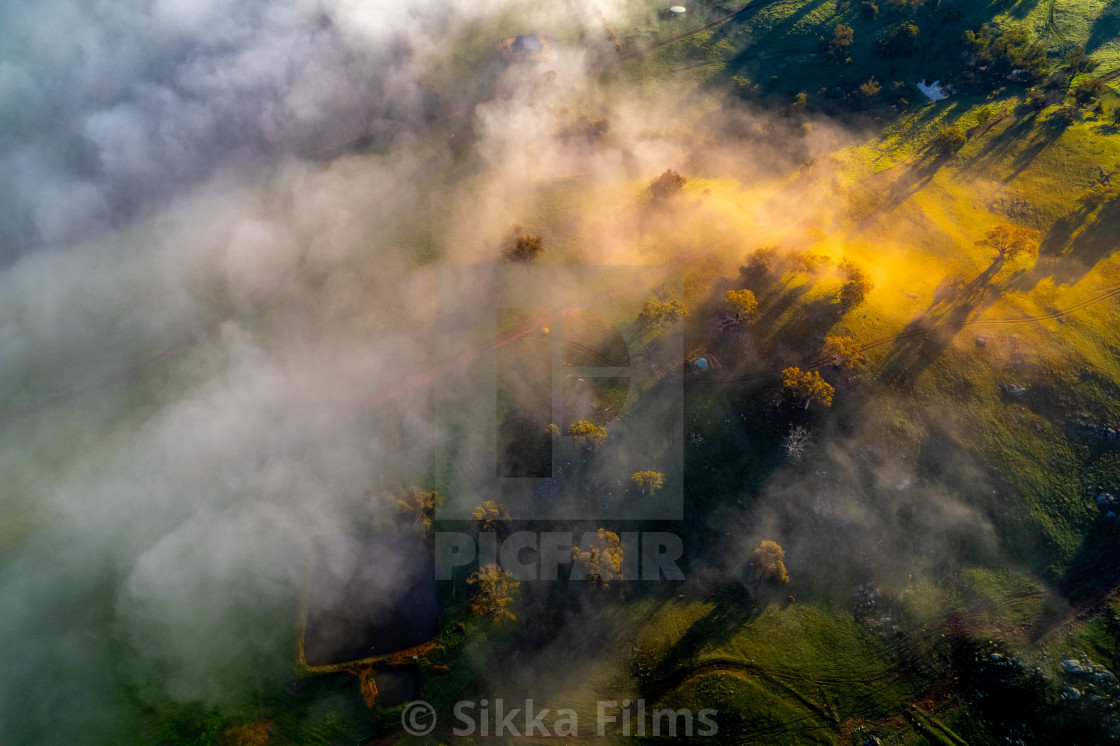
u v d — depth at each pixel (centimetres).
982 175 11544
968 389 9206
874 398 9244
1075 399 9031
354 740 7862
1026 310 9731
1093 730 7325
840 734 7681
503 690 8100
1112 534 8381
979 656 7925
